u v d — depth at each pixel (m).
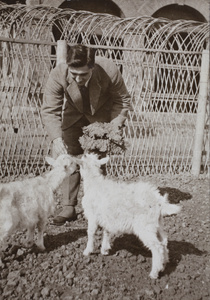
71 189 5.30
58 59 7.68
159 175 8.52
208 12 14.52
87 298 3.55
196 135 8.59
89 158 4.30
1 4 9.12
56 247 4.55
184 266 4.21
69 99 4.91
